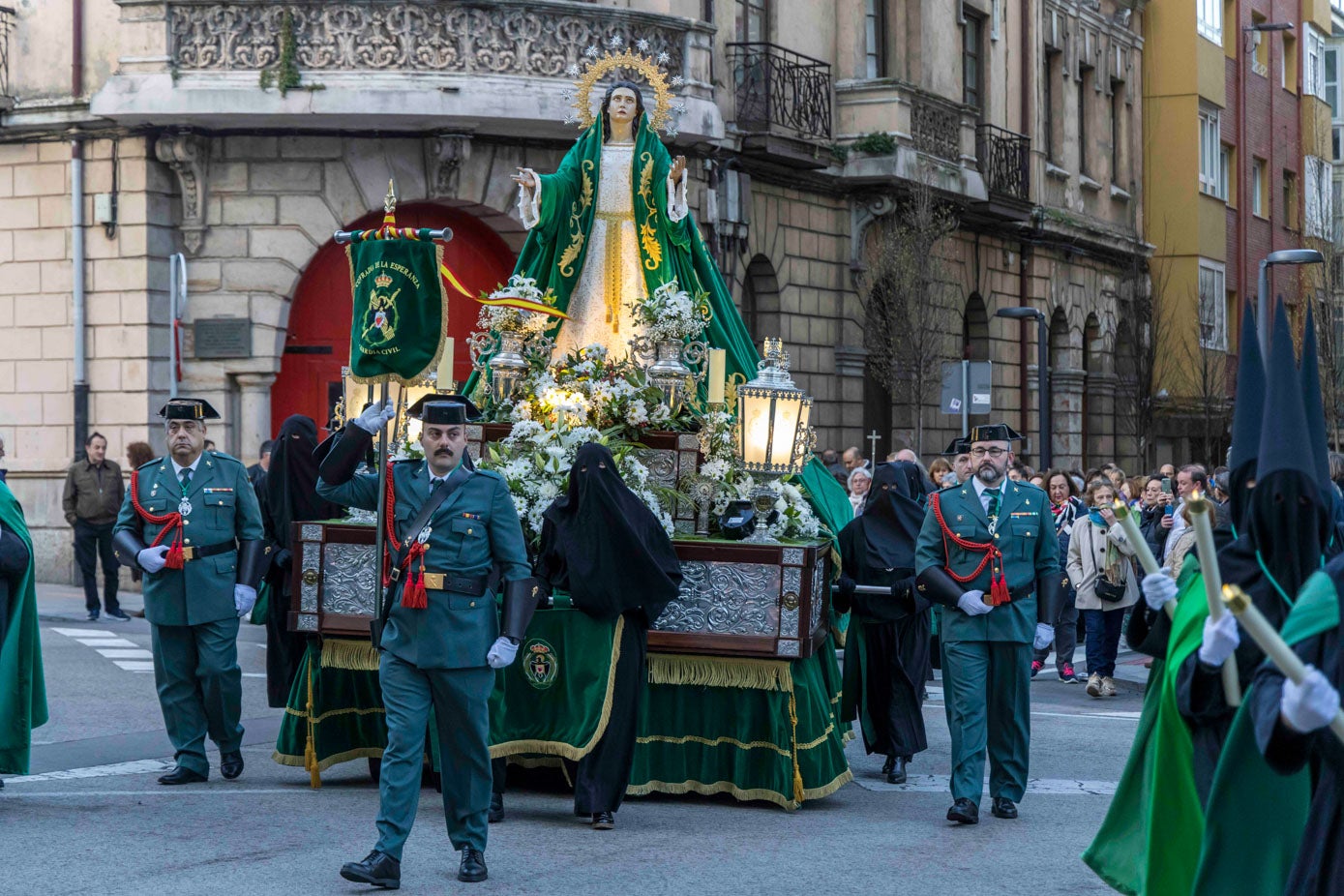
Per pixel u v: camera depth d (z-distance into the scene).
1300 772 4.94
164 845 7.86
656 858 7.79
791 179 25.11
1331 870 4.26
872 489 10.55
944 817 9.12
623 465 9.47
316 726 9.52
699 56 21.44
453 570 7.25
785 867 7.64
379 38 19.42
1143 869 5.85
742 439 9.72
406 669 7.22
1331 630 4.29
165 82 19.44
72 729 11.56
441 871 7.44
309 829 8.28
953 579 9.10
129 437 20.30
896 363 25.97
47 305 20.69
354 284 8.49
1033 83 33.62
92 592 18.30
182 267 18.98
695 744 9.32
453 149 20.02
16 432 20.88
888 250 26.03
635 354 10.41
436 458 7.40
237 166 20.22
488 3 19.53
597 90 11.32
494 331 10.64
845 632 10.97
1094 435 37.94
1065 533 17.17
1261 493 4.91
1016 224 32.28
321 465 7.50
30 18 20.58
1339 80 54.25
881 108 26.14
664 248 10.99
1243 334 5.24
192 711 9.63
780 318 24.91
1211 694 5.14
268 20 19.44
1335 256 36.88
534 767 9.52
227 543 9.66
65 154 20.52
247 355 20.19
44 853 7.63
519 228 20.78
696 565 9.16
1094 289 37.44
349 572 9.34
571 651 8.59
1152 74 40.84
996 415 31.98
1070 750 11.59
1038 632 9.23
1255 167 45.88
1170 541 14.21
